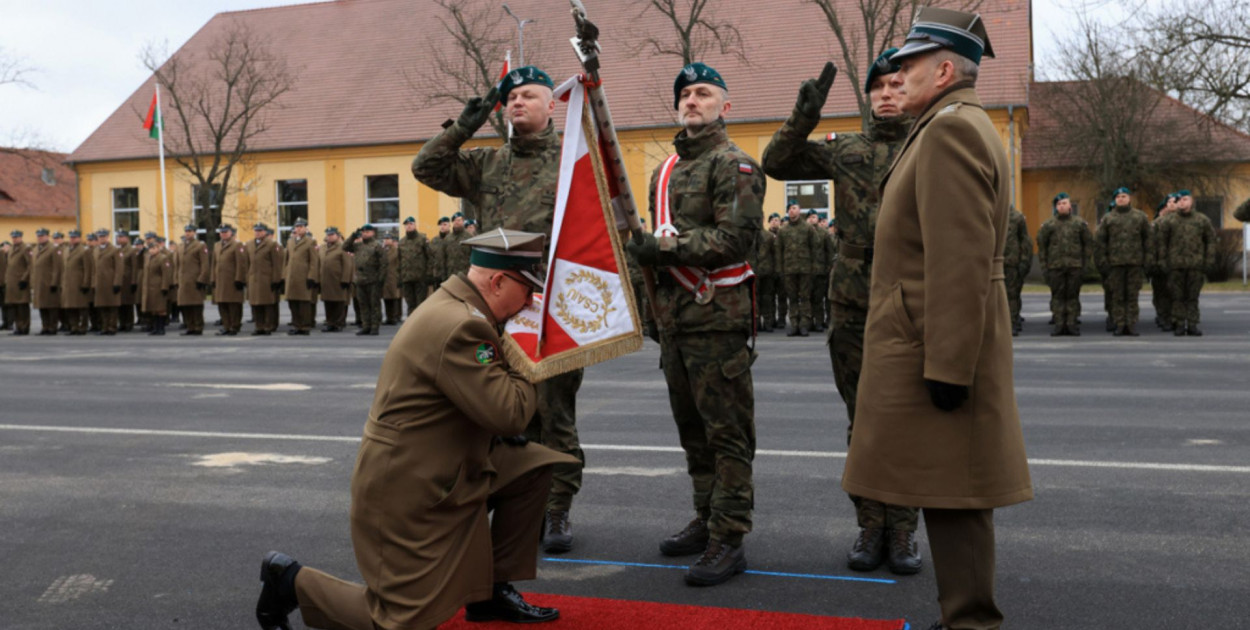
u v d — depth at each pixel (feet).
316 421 29.25
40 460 24.09
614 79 115.55
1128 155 118.42
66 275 71.46
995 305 10.91
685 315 14.98
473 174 16.70
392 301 76.38
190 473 22.44
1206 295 85.51
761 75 111.24
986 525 11.05
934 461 10.87
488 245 11.54
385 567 11.06
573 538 17.06
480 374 10.96
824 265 59.93
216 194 122.52
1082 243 52.54
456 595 11.27
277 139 127.13
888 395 11.10
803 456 22.93
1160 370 36.96
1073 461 21.74
